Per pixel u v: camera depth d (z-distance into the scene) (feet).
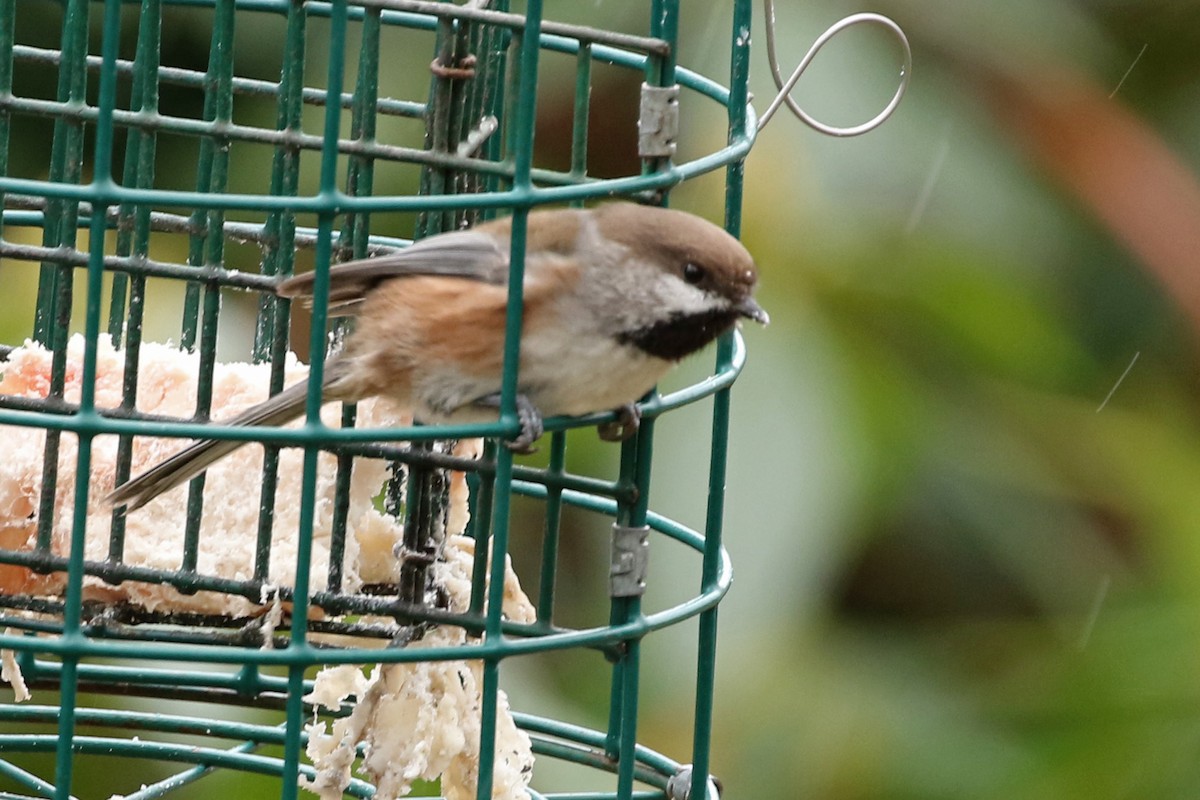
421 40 40.83
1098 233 43.47
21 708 32.91
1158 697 38.19
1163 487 40.27
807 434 37.37
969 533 41.06
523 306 25.94
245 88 32.24
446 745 27.86
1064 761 37.83
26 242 38.58
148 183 28.73
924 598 41.78
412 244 27.58
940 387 40.14
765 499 36.96
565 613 39.81
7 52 29.63
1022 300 40.40
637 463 27.55
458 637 28.12
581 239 26.76
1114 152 42.78
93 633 28.37
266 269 32.22
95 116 28.99
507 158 27.68
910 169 40.86
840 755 37.45
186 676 29.66
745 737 36.96
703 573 29.40
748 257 27.20
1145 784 37.17
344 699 33.27
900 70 42.37
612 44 26.35
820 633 39.50
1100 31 46.34
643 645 36.76
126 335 28.81
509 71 27.86
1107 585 40.22
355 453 27.58
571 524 40.29
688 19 41.42
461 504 29.37
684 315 26.66
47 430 26.91
